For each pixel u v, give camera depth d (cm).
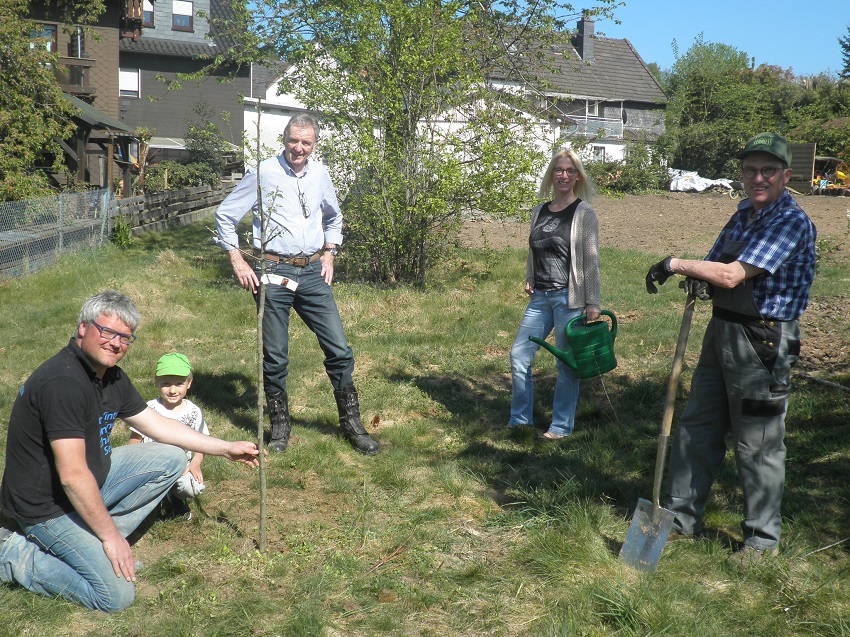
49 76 1683
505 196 1022
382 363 729
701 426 392
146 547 383
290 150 503
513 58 1181
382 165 1023
